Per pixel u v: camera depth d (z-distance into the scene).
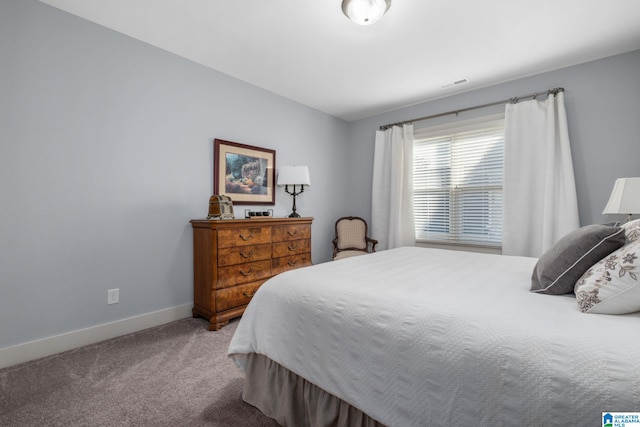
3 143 1.72
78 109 1.99
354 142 4.28
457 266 1.70
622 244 1.02
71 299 1.97
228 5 1.88
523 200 2.78
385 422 0.88
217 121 2.78
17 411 1.32
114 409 1.34
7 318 1.74
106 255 2.12
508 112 2.85
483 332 0.80
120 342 2.05
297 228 3.03
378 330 0.95
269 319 1.29
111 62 2.13
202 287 2.45
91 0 1.83
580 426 0.60
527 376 0.68
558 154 2.65
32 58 1.81
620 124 2.41
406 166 3.63
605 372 0.63
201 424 1.25
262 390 1.34
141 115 2.29
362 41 2.28
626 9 1.89
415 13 1.94
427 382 0.82
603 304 0.88
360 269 1.58
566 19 2.00
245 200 3.01
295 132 3.57
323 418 1.09
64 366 1.72
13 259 1.76
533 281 1.21
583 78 2.57
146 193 2.32
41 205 1.85
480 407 0.73
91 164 2.05
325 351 1.07
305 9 1.91
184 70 2.54
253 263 2.59
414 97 3.43
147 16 1.99
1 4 1.72
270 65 2.67
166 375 1.63
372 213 3.92
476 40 2.25
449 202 3.43
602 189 2.49
